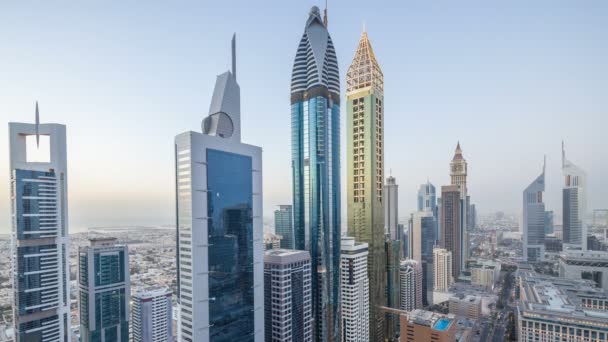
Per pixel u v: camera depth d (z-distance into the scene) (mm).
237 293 133750
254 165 147000
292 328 197000
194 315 111688
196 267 113062
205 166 117938
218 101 141125
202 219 116125
